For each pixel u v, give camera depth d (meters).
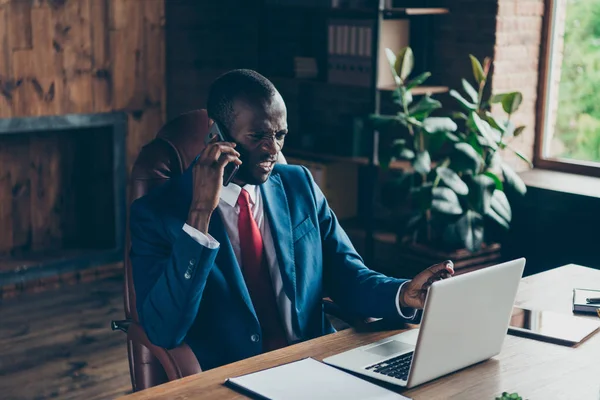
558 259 4.25
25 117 4.50
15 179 4.80
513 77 4.47
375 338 1.96
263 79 2.02
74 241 5.10
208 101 2.04
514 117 4.52
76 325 4.14
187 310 1.90
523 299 2.30
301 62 4.96
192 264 1.88
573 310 2.20
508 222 4.18
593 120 4.46
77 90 4.70
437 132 4.00
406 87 4.35
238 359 2.03
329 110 5.13
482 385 1.71
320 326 2.20
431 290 1.62
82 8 4.65
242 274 2.11
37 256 4.82
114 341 3.94
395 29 4.55
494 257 4.30
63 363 3.67
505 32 4.37
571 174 4.52
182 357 1.93
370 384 1.68
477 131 4.01
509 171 3.99
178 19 5.02
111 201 4.97
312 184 2.29
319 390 1.64
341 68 4.70
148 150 2.29
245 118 1.98
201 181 1.89
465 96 4.52
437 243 4.25
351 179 5.04
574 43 4.48
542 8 4.51
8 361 3.68
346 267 2.21
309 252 2.19
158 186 2.24
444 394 1.66
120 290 4.71
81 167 5.04
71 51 4.64
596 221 4.07
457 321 1.71
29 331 4.05
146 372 2.05
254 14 5.29
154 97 5.05
